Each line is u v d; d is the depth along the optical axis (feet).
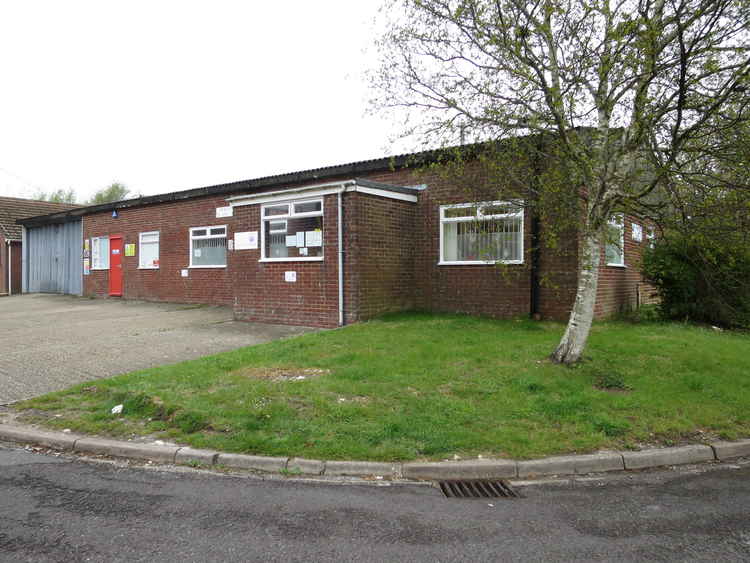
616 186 22.94
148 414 18.35
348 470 14.57
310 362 24.36
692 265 35.24
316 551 10.42
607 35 20.44
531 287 37.01
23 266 80.48
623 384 20.97
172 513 12.09
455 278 40.45
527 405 18.61
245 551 10.39
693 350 26.63
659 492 13.62
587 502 12.98
